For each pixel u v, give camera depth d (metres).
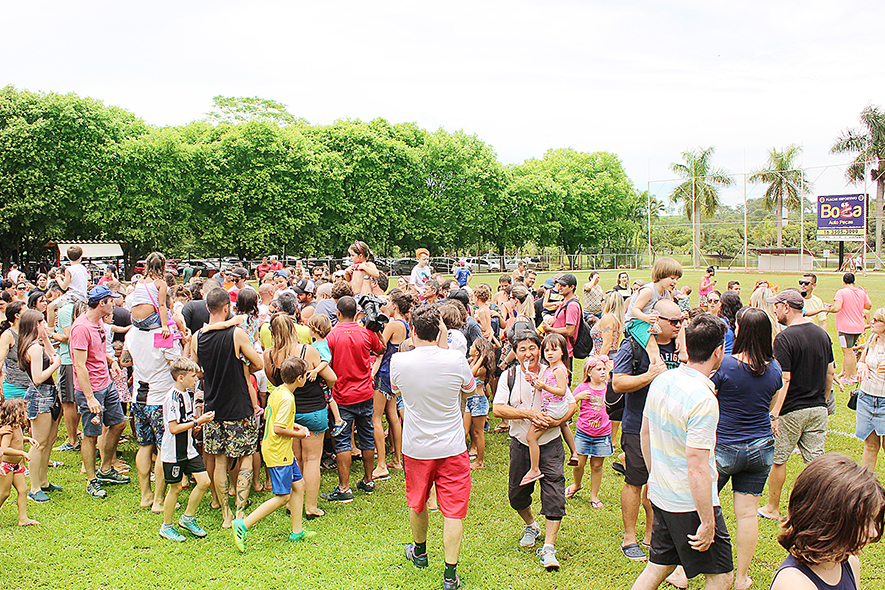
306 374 4.92
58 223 31.11
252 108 42.41
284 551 4.57
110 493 5.67
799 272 42.94
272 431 4.57
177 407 4.62
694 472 3.03
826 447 6.59
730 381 3.80
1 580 4.12
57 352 6.55
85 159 30.95
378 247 46.97
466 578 4.16
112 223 32.59
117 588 4.05
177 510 5.33
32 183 29.23
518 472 4.41
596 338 7.24
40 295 8.30
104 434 5.84
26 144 29.02
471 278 40.22
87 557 4.46
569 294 6.99
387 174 42.69
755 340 3.77
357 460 6.80
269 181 36.34
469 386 4.16
